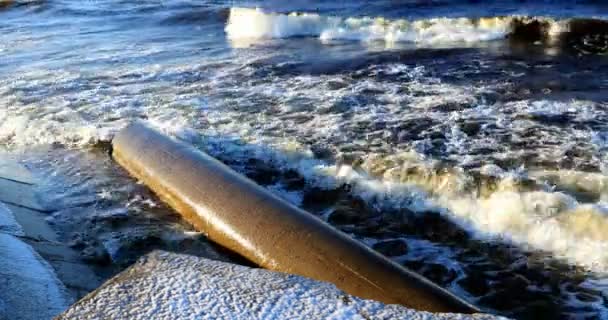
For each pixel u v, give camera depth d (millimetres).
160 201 5906
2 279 4094
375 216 5590
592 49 11883
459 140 7062
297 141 7246
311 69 11289
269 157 6957
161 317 2873
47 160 7305
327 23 15672
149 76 11305
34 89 10633
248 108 8773
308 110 8523
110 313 2930
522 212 5184
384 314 2883
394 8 19438
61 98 9875
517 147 6742
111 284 3229
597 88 8961
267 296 3051
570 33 13344
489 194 5645
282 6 21938
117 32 18312
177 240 5129
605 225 4824
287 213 4652
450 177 5910
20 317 3648
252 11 17594
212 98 9453
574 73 9992
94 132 7945
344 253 4086
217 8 21438
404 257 4887
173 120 8336
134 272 3371
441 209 5543
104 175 6668
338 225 5477
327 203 5898
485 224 5238
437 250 4969
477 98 8695
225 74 11172
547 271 4570
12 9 25922
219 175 5465
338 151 6910
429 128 7508
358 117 8094
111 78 11289
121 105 9289
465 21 14383
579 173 5898
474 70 10516
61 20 22031
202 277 3270
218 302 2994
